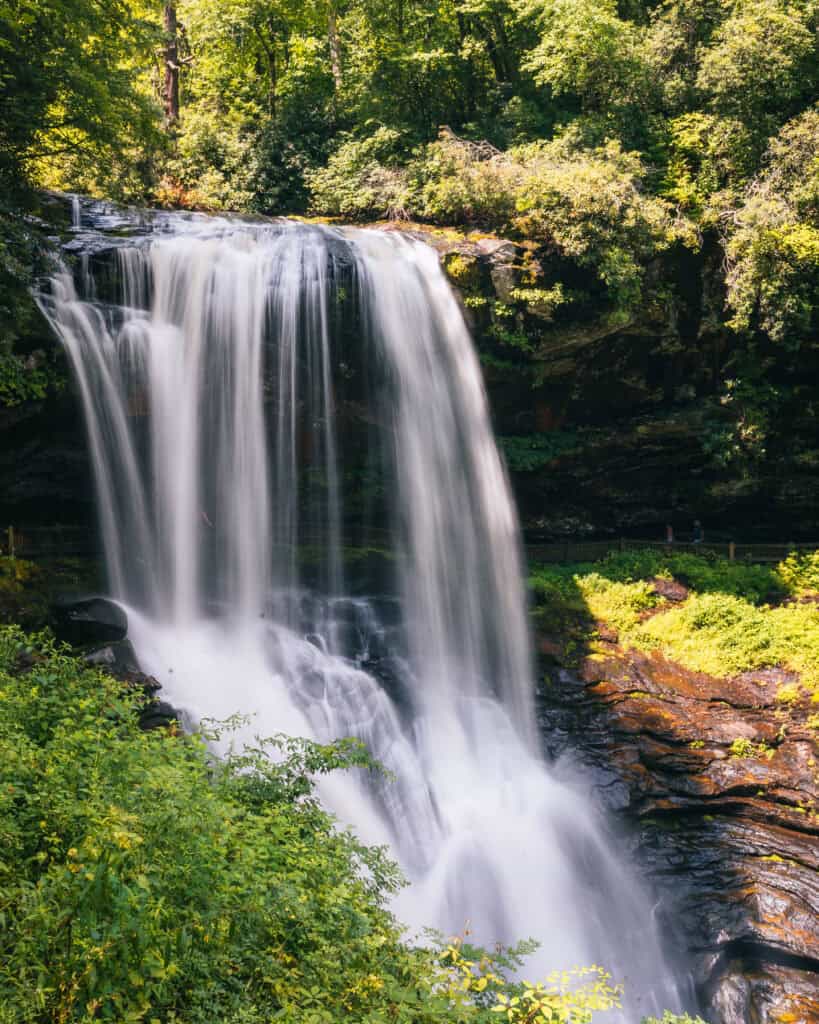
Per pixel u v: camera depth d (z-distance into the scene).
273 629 20.00
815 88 30.08
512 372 24.52
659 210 25.61
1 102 17.23
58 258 18.30
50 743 8.30
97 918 6.08
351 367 21.77
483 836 17.73
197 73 36.91
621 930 16.89
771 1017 14.62
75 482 19.23
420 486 22.36
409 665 20.91
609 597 24.73
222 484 20.27
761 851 17.89
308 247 21.27
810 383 27.44
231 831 7.75
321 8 35.12
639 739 20.17
